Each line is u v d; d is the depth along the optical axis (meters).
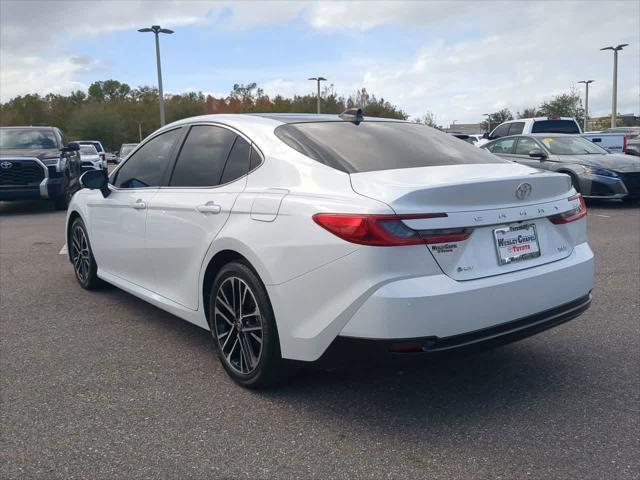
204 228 3.89
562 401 3.49
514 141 13.64
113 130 81.00
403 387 3.70
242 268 3.55
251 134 3.94
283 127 3.88
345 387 3.71
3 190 13.00
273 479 2.76
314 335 3.14
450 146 4.07
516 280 3.21
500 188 3.23
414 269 2.96
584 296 3.65
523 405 3.45
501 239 3.25
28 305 5.54
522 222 3.37
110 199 5.16
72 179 15.34
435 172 3.39
